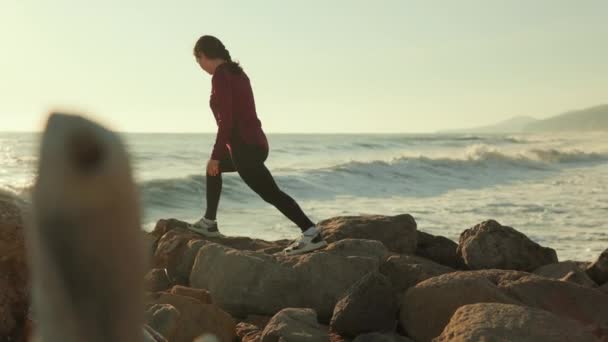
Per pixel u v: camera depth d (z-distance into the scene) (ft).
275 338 10.87
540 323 9.68
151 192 61.26
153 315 10.35
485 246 17.17
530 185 80.69
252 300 13.52
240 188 64.08
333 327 11.55
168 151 126.72
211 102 16.15
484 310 10.07
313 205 60.49
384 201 63.31
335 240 17.90
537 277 12.82
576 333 9.51
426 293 11.64
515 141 221.66
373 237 18.21
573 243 37.45
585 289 12.59
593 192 69.31
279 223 47.73
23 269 5.61
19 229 5.65
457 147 174.70
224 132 15.61
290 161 114.42
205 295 12.78
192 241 15.97
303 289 13.61
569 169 111.86
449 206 58.03
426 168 96.27
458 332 9.64
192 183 65.41
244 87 15.72
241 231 44.11
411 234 18.56
